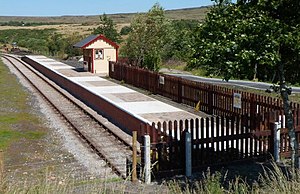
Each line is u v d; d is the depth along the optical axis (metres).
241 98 19.91
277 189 7.02
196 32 9.91
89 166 15.12
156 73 30.22
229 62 8.84
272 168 13.13
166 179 12.68
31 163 15.44
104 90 32.16
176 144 13.09
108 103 24.47
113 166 14.63
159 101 27.02
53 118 24.45
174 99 27.16
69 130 21.27
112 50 47.12
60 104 29.42
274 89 10.12
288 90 9.86
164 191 11.45
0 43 114.19
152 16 46.69
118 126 21.59
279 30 8.52
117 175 13.80
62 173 14.00
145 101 26.92
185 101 25.77
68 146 18.14
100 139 19.08
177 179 12.62
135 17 47.06
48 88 38.44
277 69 9.70
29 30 129.75
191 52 9.76
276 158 13.98
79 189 9.02
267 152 14.12
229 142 14.27
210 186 8.66
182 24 55.47
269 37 8.45
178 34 49.69
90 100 29.22
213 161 13.52
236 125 13.67
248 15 9.09
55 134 20.41
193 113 23.02
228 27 9.24
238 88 33.19
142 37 46.38
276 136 13.97
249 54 8.56
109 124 22.11
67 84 37.88
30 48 99.44
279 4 8.74
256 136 13.91
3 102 29.44
